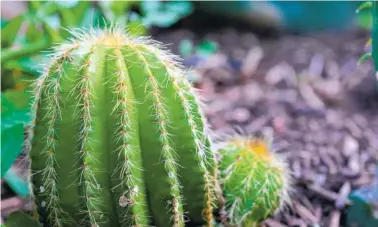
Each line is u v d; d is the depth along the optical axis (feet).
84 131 1.58
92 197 1.63
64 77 1.61
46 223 1.75
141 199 1.65
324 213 2.28
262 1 4.63
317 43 4.40
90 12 2.54
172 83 1.64
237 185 1.87
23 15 2.44
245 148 1.91
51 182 1.65
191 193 1.71
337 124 3.00
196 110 1.70
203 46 3.48
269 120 3.01
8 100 1.95
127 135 1.59
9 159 1.81
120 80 1.59
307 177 2.44
